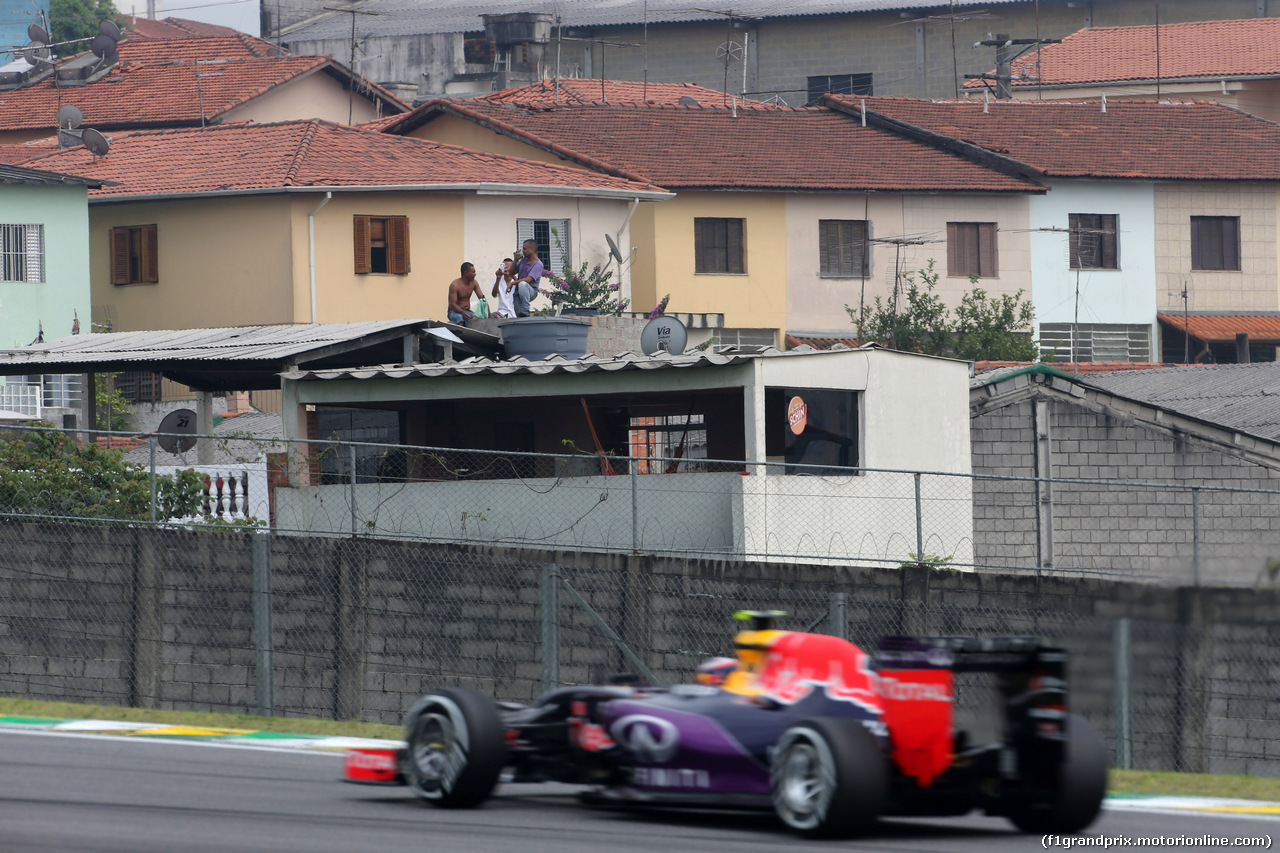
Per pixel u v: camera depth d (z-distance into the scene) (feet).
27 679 215.31
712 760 108.58
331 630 213.25
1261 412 334.03
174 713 171.83
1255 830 116.57
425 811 112.78
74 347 334.85
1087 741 108.37
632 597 212.43
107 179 491.72
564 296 477.77
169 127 638.94
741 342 557.33
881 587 214.07
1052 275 591.78
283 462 285.43
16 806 109.50
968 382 311.06
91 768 127.34
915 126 611.88
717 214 555.69
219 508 271.28
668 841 102.83
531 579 211.82
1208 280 608.60
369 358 334.85
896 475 290.56
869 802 100.99
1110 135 631.56
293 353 297.33
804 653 109.29
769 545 264.72
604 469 284.41
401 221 483.10
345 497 281.33
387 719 212.23
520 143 568.82
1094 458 317.22
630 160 561.43
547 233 508.12
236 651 209.46
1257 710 178.91
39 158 523.29
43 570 215.92
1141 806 128.06
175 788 119.14
